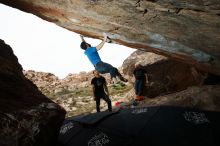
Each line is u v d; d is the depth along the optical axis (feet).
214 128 17.67
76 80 77.82
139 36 23.17
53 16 24.06
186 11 15.55
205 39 18.79
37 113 13.53
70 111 47.19
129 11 18.34
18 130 12.05
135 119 19.60
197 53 23.22
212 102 27.12
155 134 17.39
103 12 19.83
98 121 20.01
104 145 17.54
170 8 15.90
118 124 19.34
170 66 40.40
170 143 16.63
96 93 32.12
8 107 12.76
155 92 40.27
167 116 19.02
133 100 38.04
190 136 17.01
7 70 15.26
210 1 13.38
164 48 24.99
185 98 28.78
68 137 19.53
